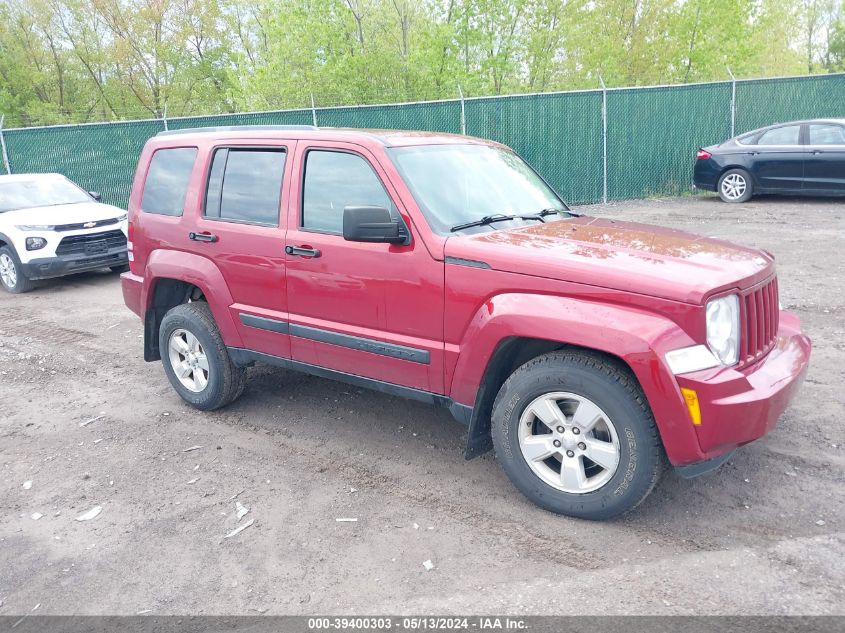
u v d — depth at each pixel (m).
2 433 5.15
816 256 9.14
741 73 26.06
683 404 3.12
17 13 34.53
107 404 5.65
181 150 5.26
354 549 3.42
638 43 27.06
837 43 35.16
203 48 36.19
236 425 5.08
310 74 23.36
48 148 14.41
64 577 3.32
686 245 3.76
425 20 25.84
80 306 9.30
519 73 25.98
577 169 15.88
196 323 5.11
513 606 2.92
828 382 5.13
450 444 4.62
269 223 4.59
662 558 3.20
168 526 3.73
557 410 3.51
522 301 3.48
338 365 4.42
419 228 3.87
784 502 3.61
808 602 2.83
